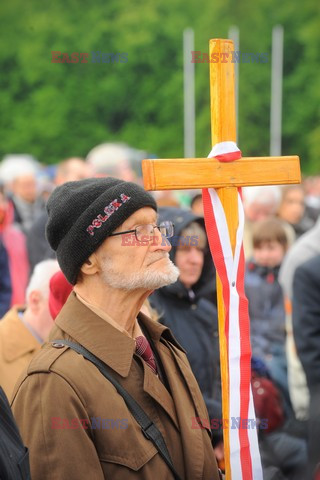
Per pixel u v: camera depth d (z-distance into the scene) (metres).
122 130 47.03
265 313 7.46
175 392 3.27
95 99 46.81
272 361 7.18
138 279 3.12
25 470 2.69
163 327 3.44
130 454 2.94
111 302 3.18
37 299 4.40
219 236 3.22
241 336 3.25
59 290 4.09
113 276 3.13
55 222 3.20
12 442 2.69
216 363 5.28
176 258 5.18
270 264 7.61
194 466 3.14
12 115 46.78
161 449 3.04
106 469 2.92
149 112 46.91
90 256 3.17
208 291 5.38
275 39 46.50
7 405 2.75
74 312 3.17
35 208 11.87
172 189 3.08
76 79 46.94
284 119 46.81
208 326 5.29
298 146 46.91
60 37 47.53
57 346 3.07
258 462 3.26
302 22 47.22
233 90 3.21
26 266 8.76
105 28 47.59
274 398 5.25
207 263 5.39
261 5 47.09
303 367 6.14
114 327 3.13
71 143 46.56
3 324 4.45
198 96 44.84
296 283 6.21
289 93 47.06
